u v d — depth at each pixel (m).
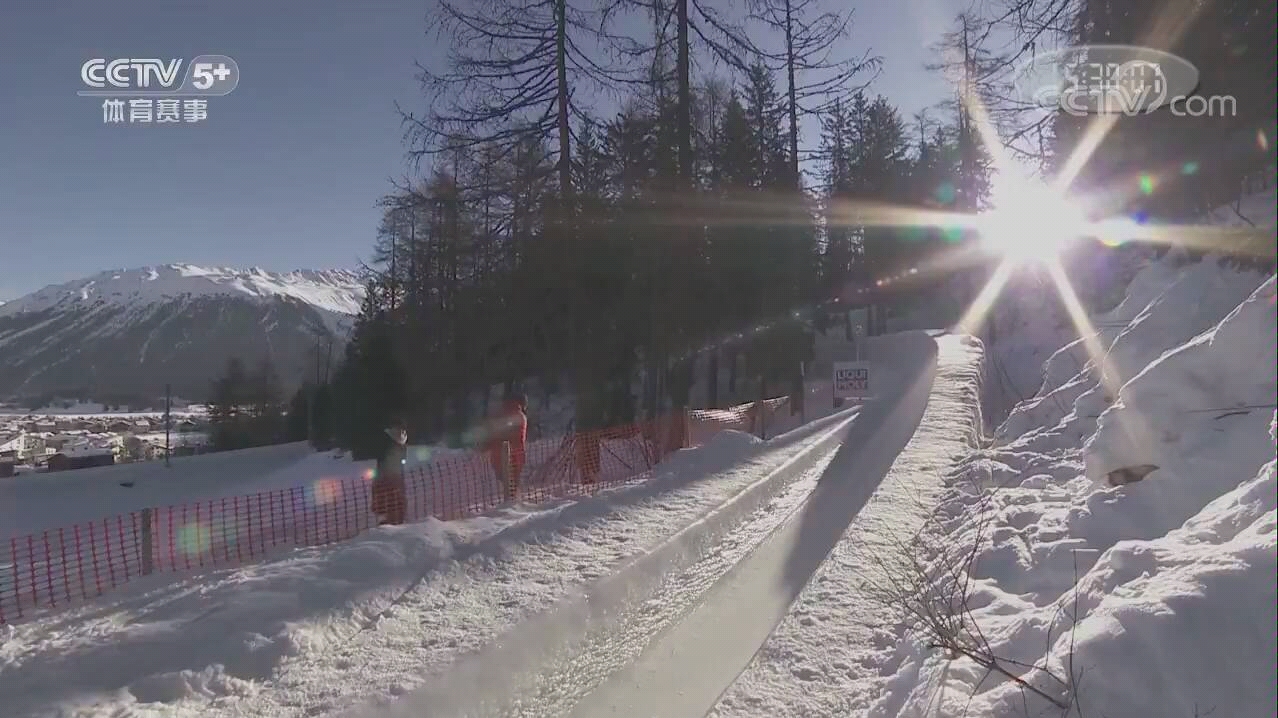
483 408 20.64
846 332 35.47
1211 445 3.93
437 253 20.48
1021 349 20.81
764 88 15.95
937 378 16.14
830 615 4.27
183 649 3.85
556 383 18.31
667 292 14.77
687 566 5.68
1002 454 6.91
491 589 4.84
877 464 8.54
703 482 8.40
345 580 4.87
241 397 53.72
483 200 11.87
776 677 3.62
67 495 26.33
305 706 3.34
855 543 5.50
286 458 35.72
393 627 4.23
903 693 3.21
